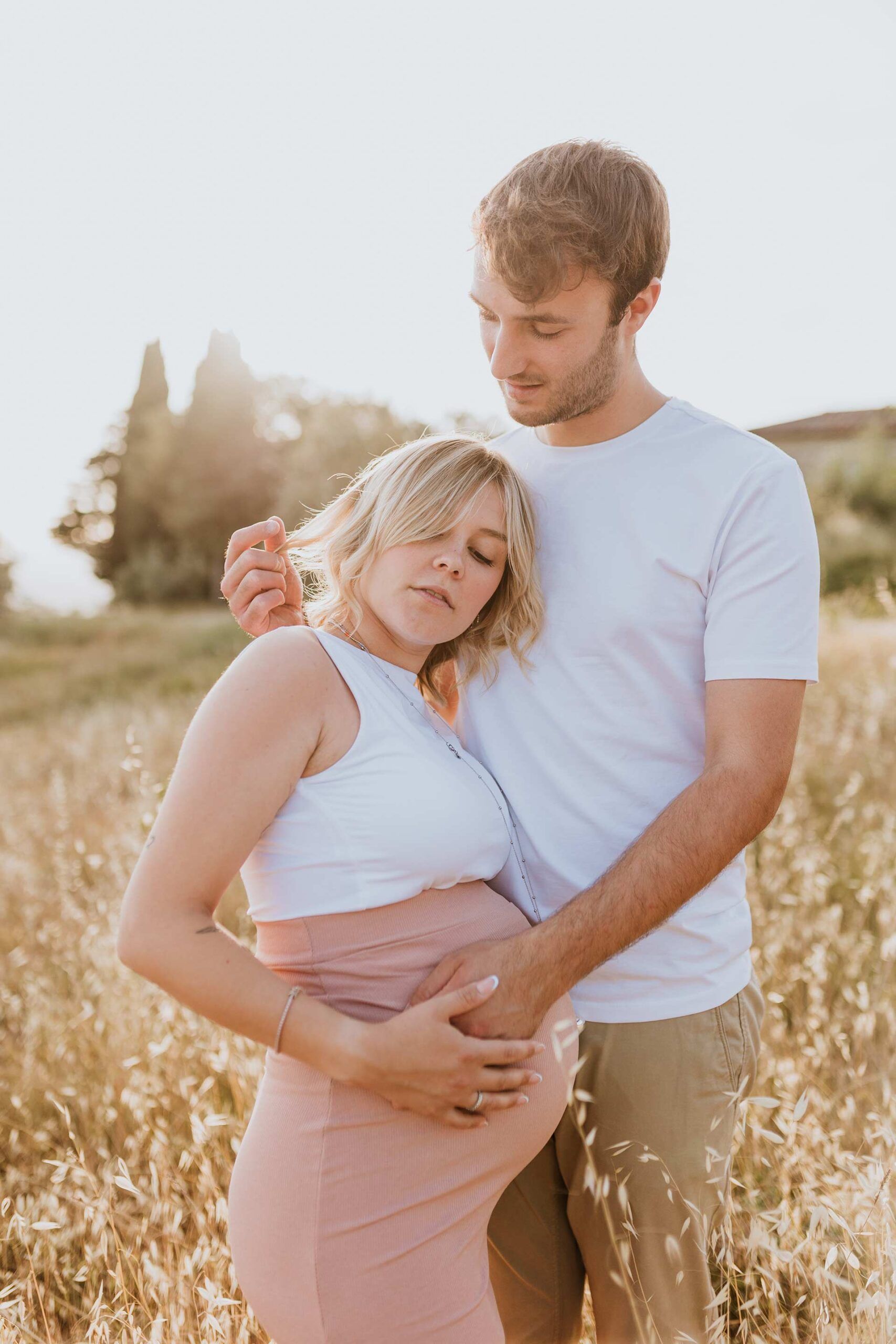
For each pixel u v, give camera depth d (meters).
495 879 1.79
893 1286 1.56
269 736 1.35
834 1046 2.57
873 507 21.00
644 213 1.61
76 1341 1.92
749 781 1.55
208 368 41.59
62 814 5.12
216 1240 1.96
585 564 1.76
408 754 1.47
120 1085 2.64
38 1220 2.17
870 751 5.38
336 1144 1.37
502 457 1.70
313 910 1.42
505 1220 1.89
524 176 1.60
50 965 3.68
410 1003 1.45
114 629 21.47
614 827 1.76
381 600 1.62
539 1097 1.49
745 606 1.61
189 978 1.28
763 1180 2.27
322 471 25.88
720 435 1.71
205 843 1.29
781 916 3.34
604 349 1.65
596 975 1.73
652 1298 1.72
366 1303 1.35
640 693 1.74
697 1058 1.71
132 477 44.50
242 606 1.76
